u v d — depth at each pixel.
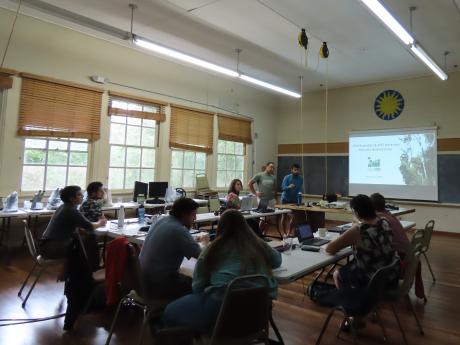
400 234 3.07
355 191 8.25
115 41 5.88
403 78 7.65
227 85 8.24
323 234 3.17
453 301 3.38
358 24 4.93
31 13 4.77
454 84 7.07
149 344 2.36
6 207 4.53
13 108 4.93
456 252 5.50
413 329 2.75
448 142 7.12
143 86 6.53
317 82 8.08
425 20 4.73
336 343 2.47
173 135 7.04
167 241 2.19
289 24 4.95
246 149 8.84
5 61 4.82
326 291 2.42
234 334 1.65
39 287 3.48
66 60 5.46
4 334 2.49
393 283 2.40
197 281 1.83
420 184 7.40
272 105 9.60
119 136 6.27
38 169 5.27
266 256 1.86
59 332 2.54
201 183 7.34
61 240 3.13
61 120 5.41
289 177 6.25
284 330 2.66
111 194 6.02
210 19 4.84
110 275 2.26
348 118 8.47
